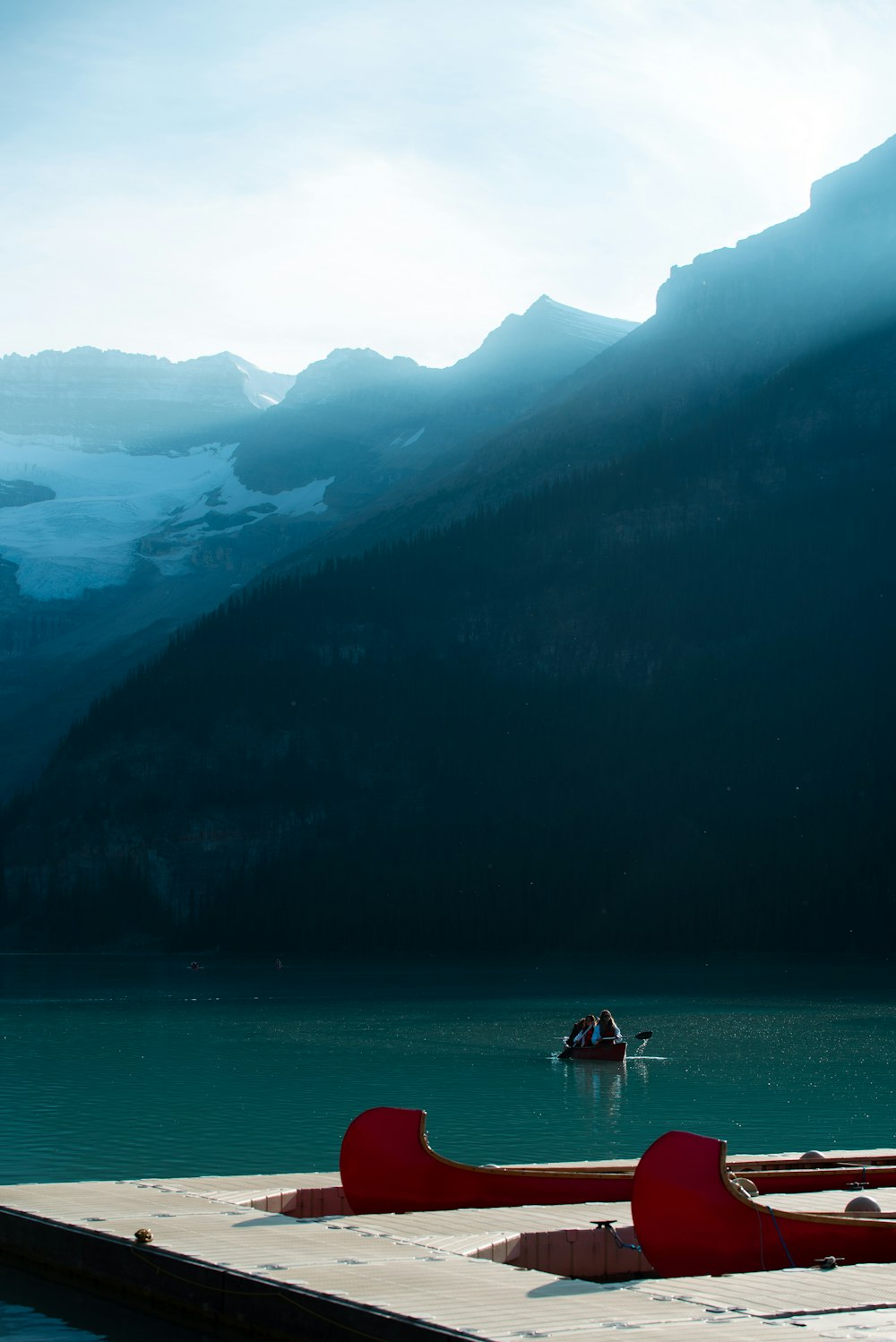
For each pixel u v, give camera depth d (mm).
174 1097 42219
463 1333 13508
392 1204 20891
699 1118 37031
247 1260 16891
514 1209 20641
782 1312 14398
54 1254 19172
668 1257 17156
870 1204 19328
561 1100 41250
